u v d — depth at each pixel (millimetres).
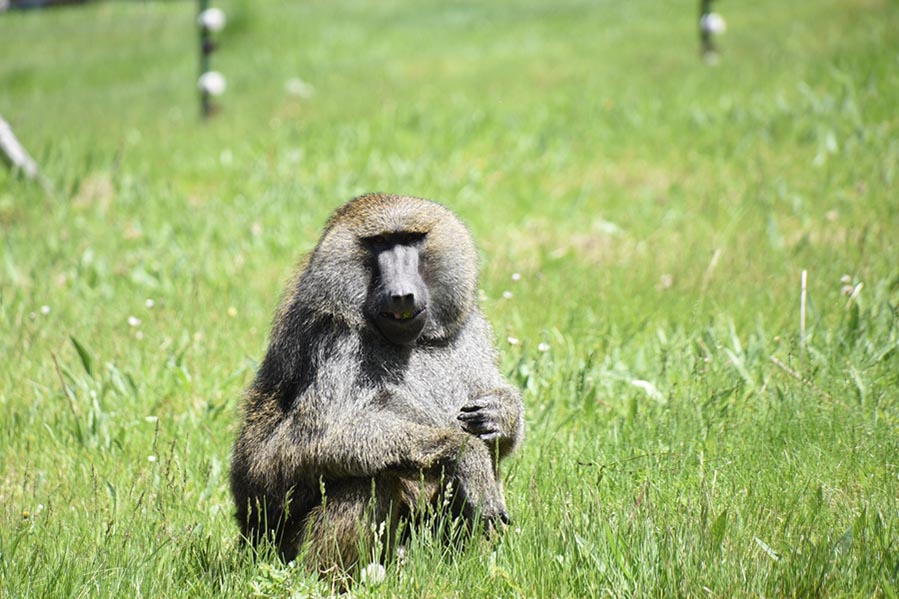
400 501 12680
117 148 38281
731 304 19469
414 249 12359
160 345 19656
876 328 17078
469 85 45625
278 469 12297
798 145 30031
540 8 72625
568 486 13281
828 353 16578
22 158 31422
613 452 14469
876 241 21953
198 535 13102
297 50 63188
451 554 11961
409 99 43250
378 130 36500
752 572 11008
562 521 12211
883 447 13633
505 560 11727
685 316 19109
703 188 27703
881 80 33281
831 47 40812
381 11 76375
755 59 42000
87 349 19703
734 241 23344
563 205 27844
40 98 56250
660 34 55312
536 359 16969
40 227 28062
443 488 12273
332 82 51531
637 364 17250
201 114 45531
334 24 70688
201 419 16719
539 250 24000
